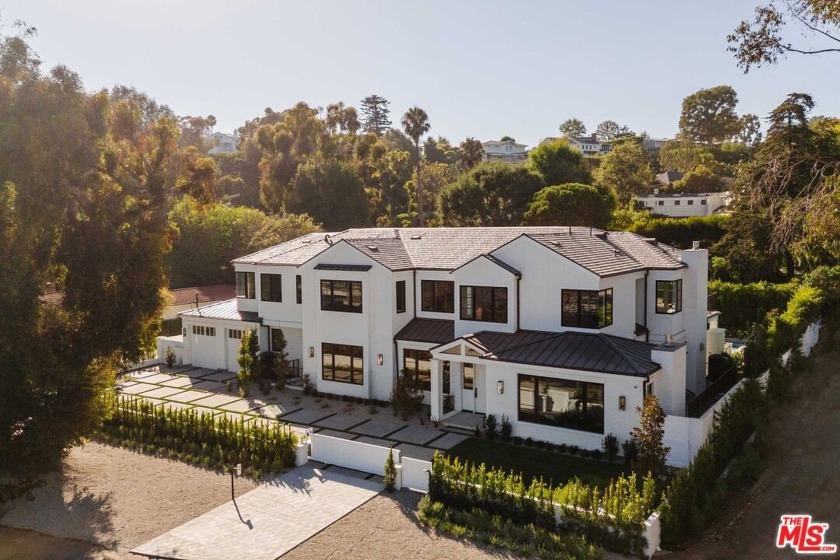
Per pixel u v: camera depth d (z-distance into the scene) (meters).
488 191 69.00
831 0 18.16
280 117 136.50
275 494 18.61
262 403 28.70
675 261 27.95
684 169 112.69
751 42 19.81
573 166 74.88
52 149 17.19
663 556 14.68
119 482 19.75
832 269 33.84
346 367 29.44
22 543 15.93
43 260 18.42
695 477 16.36
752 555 14.71
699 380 27.95
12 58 17.78
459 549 15.20
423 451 22.16
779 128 38.94
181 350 37.12
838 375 25.59
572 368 21.48
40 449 18.47
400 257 29.80
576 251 25.45
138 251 19.50
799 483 18.16
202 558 15.02
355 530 16.27
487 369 23.48
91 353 18.83
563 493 16.08
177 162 22.38
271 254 35.44
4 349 16.80
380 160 86.19
